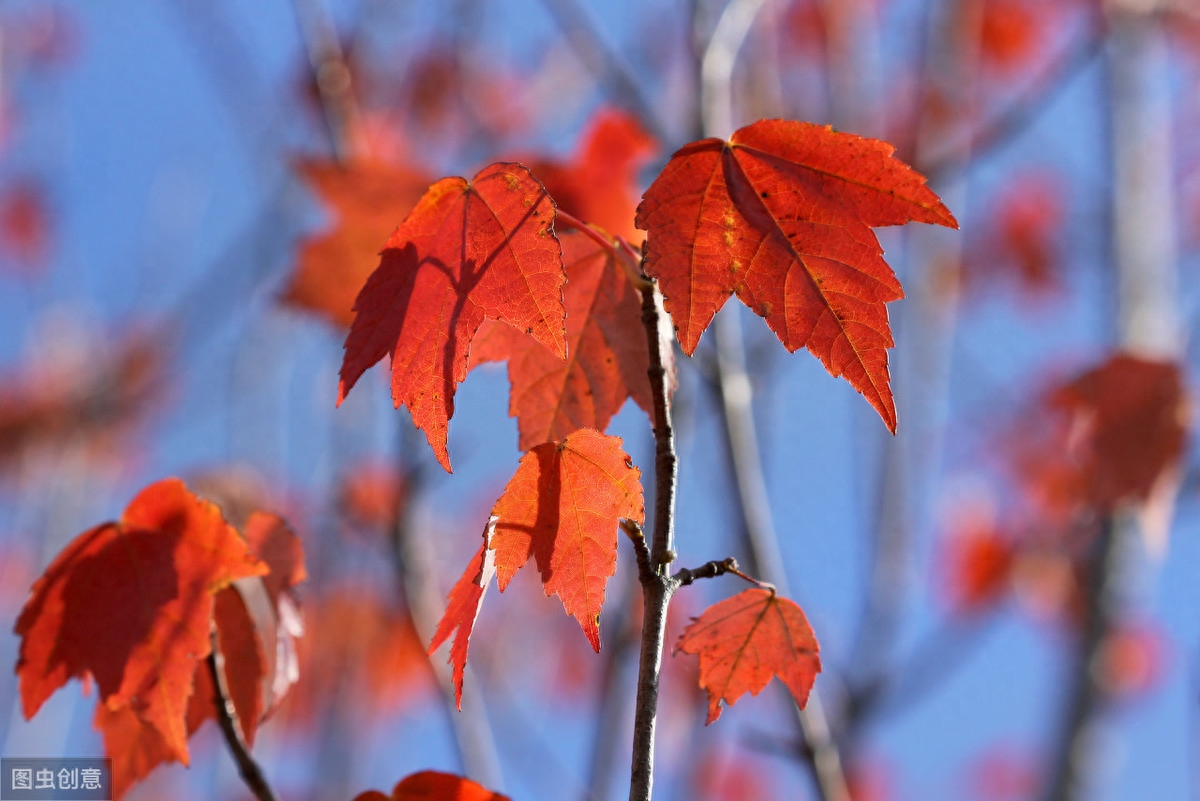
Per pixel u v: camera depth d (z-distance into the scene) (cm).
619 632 143
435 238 97
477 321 95
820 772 115
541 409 103
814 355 96
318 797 212
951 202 192
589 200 112
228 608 103
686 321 96
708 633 100
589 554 96
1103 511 136
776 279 96
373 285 97
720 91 144
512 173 96
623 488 96
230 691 103
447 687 133
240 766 101
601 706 140
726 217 97
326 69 158
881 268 96
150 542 102
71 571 101
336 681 223
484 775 129
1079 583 200
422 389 96
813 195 97
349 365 96
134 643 101
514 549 96
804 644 100
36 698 101
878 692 154
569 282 103
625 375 103
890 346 96
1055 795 174
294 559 105
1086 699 179
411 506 139
